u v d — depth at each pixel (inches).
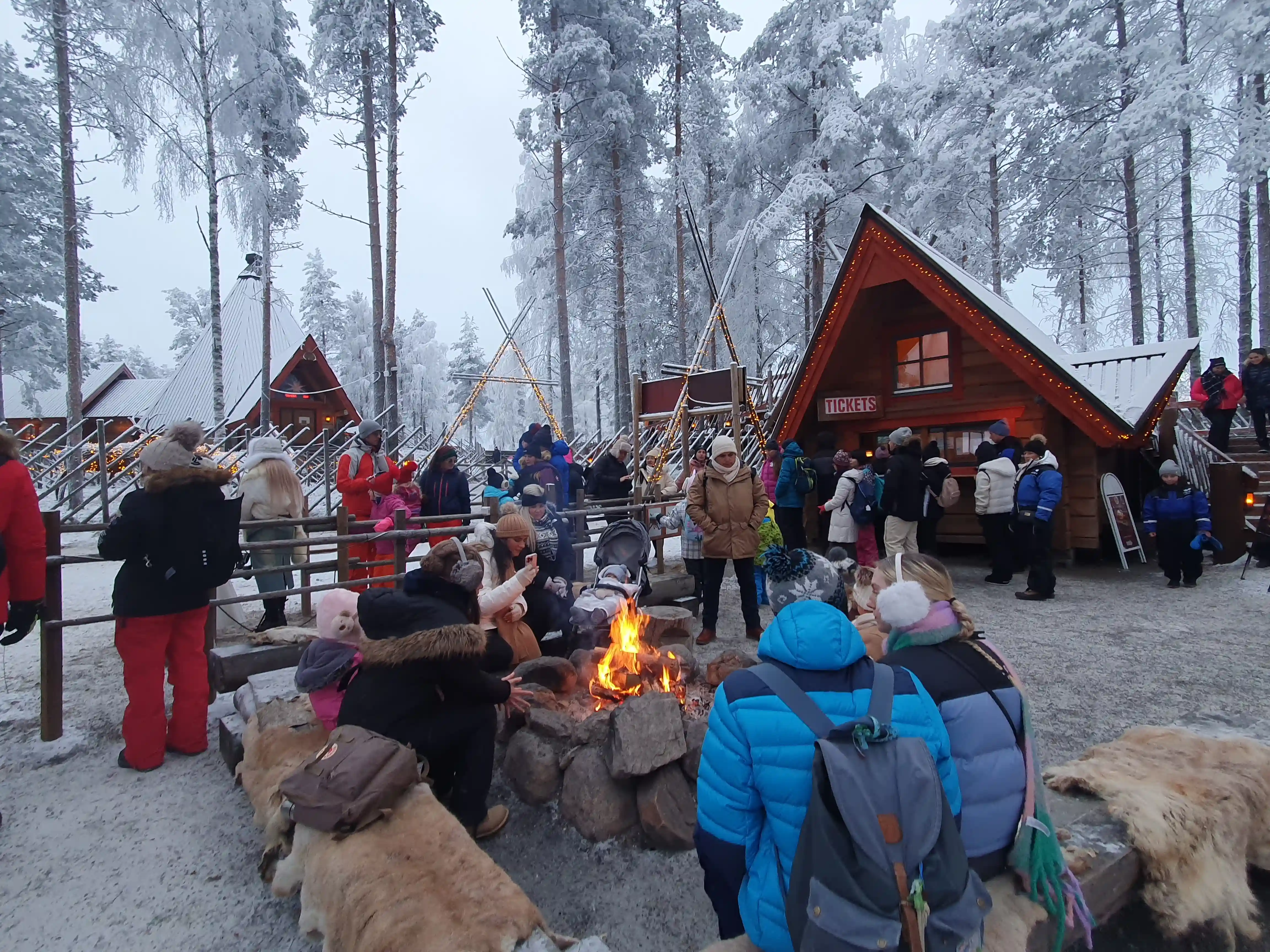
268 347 925.8
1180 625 253.3
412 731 115.6
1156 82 706.2
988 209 939.3
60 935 98.9
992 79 850.1
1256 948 104.2
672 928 102.0
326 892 89.3
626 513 349.1
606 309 1138.7
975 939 61.4
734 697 74.4
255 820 122.3
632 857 119.2
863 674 74.7
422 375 2112.5
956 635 89.0
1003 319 356.8
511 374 1759.4
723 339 1157.1
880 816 61.7
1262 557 348.2
